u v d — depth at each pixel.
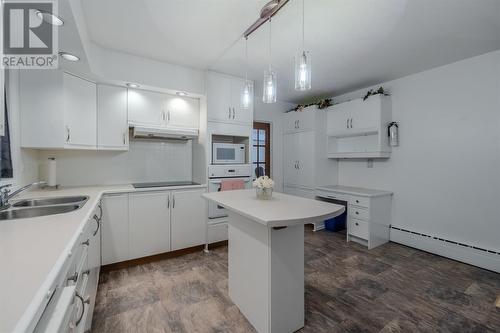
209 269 2.58
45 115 2.20
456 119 2.85
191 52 2.63
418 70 3.11
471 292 2.15
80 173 2.80
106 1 1.74
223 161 3.29
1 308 0.53
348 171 4.16
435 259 2.87
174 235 2.91
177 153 3.43
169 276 2.41
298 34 2.22
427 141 3.11
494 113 2.57
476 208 2.71
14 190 2.00
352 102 3.72
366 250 3.16
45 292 0.60
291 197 2.00
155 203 2.78
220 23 2.05
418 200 3.21
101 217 2.42
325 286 2.25
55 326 0.60
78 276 1.12
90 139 2.55
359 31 2.18
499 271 2.50
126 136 2.80
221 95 3.24
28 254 0.83
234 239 1.92
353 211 3.44
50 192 2.29
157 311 1.85
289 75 3.32
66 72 2.31
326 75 3.29
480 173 2.68
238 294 1.88
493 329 1.68
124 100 2.79
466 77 2.76
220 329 1.67
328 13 1.90
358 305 1.95
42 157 2.59
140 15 1.93
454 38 2.30
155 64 2.82
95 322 1.71
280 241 1.54
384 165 3.59
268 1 1.76
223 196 2.05
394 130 3.37
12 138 1.99
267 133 4.65
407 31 2.17
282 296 1.56
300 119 4.31
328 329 1.67
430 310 1.89
